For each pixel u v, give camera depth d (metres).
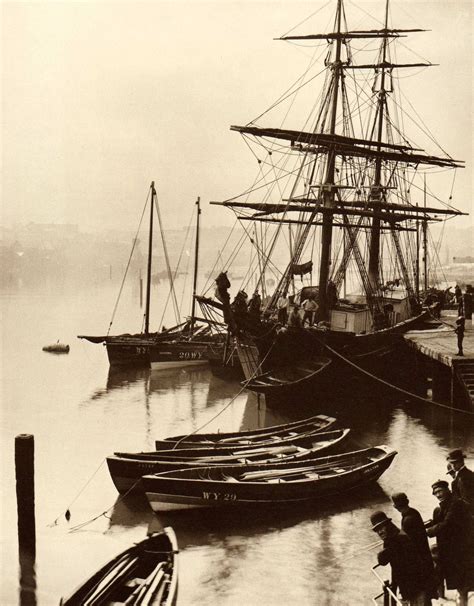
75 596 11.78
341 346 29.98
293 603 12.71
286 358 30.25
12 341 54.12
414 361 32.56
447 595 10.54
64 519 17.48
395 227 45.41
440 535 9.68
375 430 25.58
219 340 43.44
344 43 40.22
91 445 24.86
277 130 37.62
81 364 44.31
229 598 12.94
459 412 25.59
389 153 40.91
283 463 19.02
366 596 12.95
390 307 36.06
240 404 32.22
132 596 12.00
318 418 24.14
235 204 38.34
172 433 26.69
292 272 36.66
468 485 10.02
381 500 18.06
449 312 45.66
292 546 15.32
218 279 29.14
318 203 37.34
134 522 17.25
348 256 43.66
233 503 17.06
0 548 15.73
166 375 40.41
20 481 15.83
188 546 15.50
